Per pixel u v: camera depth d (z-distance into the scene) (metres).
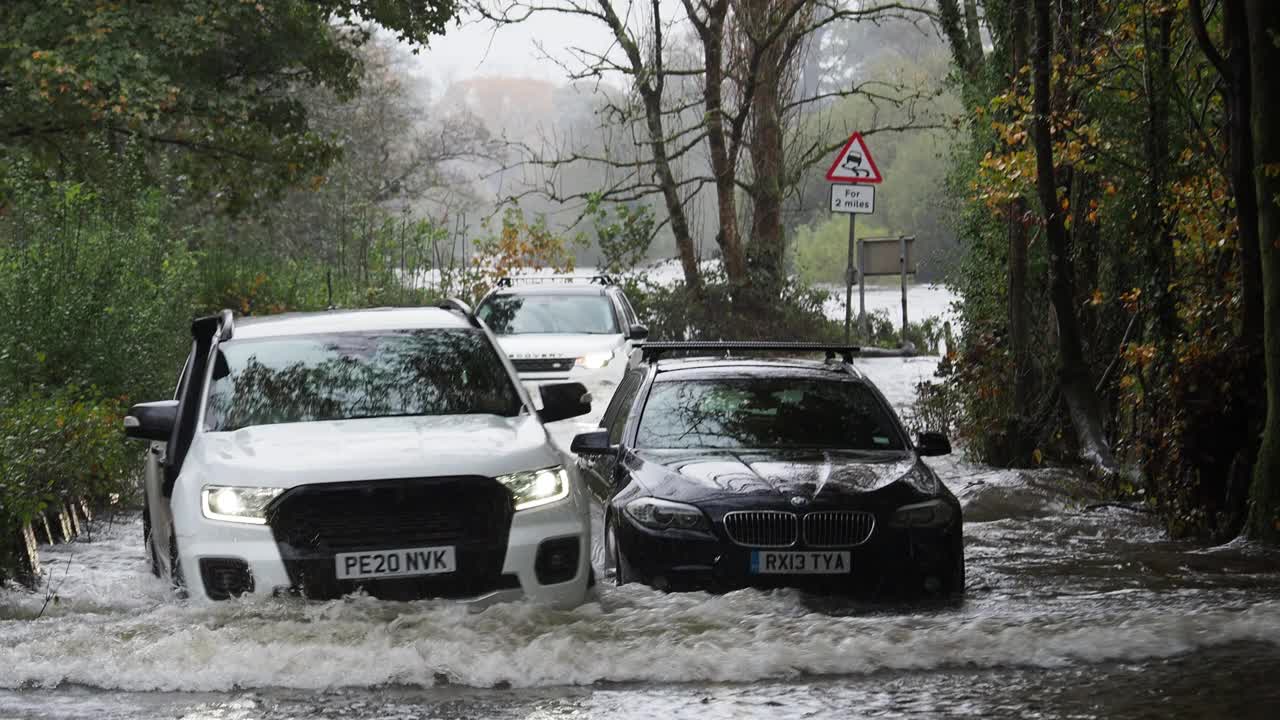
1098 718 8.12
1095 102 18.38
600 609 10.45
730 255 39.94
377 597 10.02
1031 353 20.42
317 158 35.91
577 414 12.14
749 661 9.35
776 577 11.40
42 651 9.53
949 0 24.86
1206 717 8.09
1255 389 14.83
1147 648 9.73
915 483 11.96
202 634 9.52
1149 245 16.62
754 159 40.41
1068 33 18.45
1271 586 11.99
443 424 11.20
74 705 8.63
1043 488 17.36
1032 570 12.97
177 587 10.62
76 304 19.61
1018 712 8.27
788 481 11.79
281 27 36.91
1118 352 18.22
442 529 10.10
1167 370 15.83
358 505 10.06
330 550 9.98
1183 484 14.93
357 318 12.92
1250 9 14.00
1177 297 16.59
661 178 39.62
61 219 22.20
